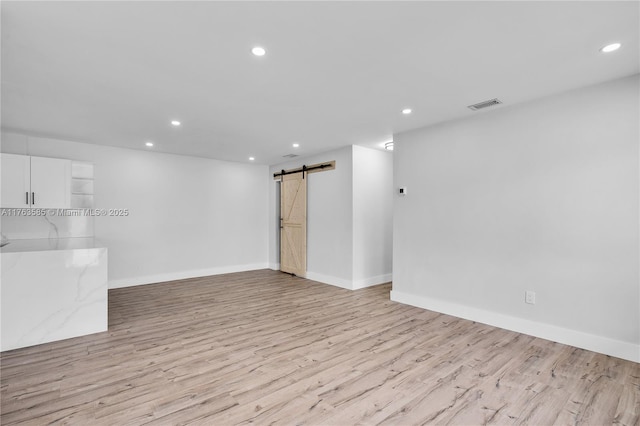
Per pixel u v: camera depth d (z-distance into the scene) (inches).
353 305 171.9
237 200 270.8
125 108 134.3
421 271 167.0
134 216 218.5
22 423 73.7
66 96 120.6
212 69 99.3
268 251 291.0
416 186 168.9
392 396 85.5
